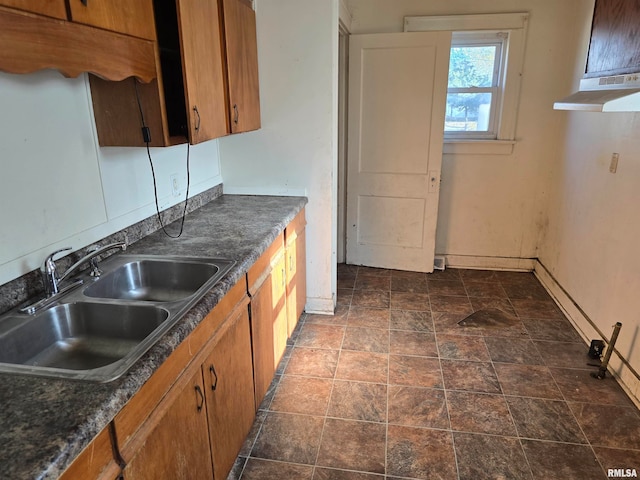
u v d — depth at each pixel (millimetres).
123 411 974
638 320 2166
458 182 3750
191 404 1309
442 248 3967
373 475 1761
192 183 2541
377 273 3857
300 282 2842
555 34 3283
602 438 1939
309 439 1949
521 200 3697
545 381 2338
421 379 2363
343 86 3641
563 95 3367
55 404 896
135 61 1447
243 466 1810
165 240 2002
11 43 984
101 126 1704
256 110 2613
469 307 3207
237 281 1642
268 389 2236
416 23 3408
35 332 1286
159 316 1321
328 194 2855
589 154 2863
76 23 1171
